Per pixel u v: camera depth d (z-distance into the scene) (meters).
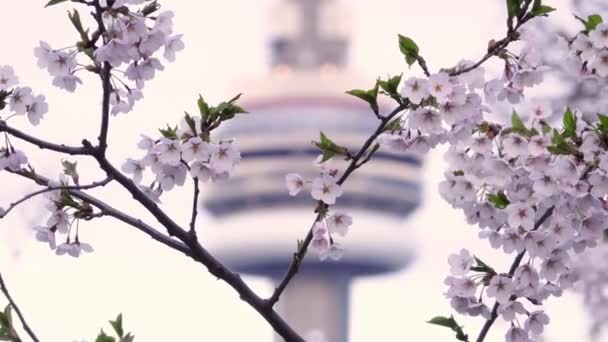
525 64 11.73
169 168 11.14
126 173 11.32
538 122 12.43
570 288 11.88
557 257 11.89
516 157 12.32
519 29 11.41
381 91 11.11
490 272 11.86
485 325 11.89
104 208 11.52
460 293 11.83
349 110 196.00
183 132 11.05
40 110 10.99
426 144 11.34
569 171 11.60
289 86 199.62
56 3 10.55
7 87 10.93
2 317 10.63
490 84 11.79
